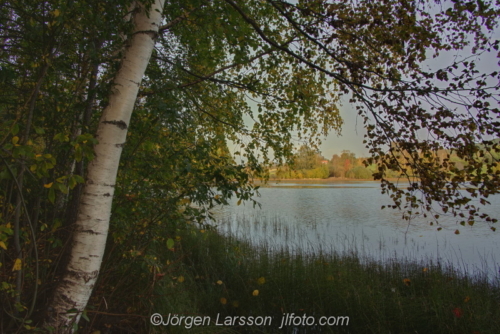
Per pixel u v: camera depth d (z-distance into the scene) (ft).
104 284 10.48
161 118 10.32
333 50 11.45
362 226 41.57
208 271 17.31
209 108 15.47
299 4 11.77
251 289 15.66
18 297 7.20
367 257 22.53
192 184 11.10
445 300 14.16
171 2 12.44
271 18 15.11
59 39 8.61
